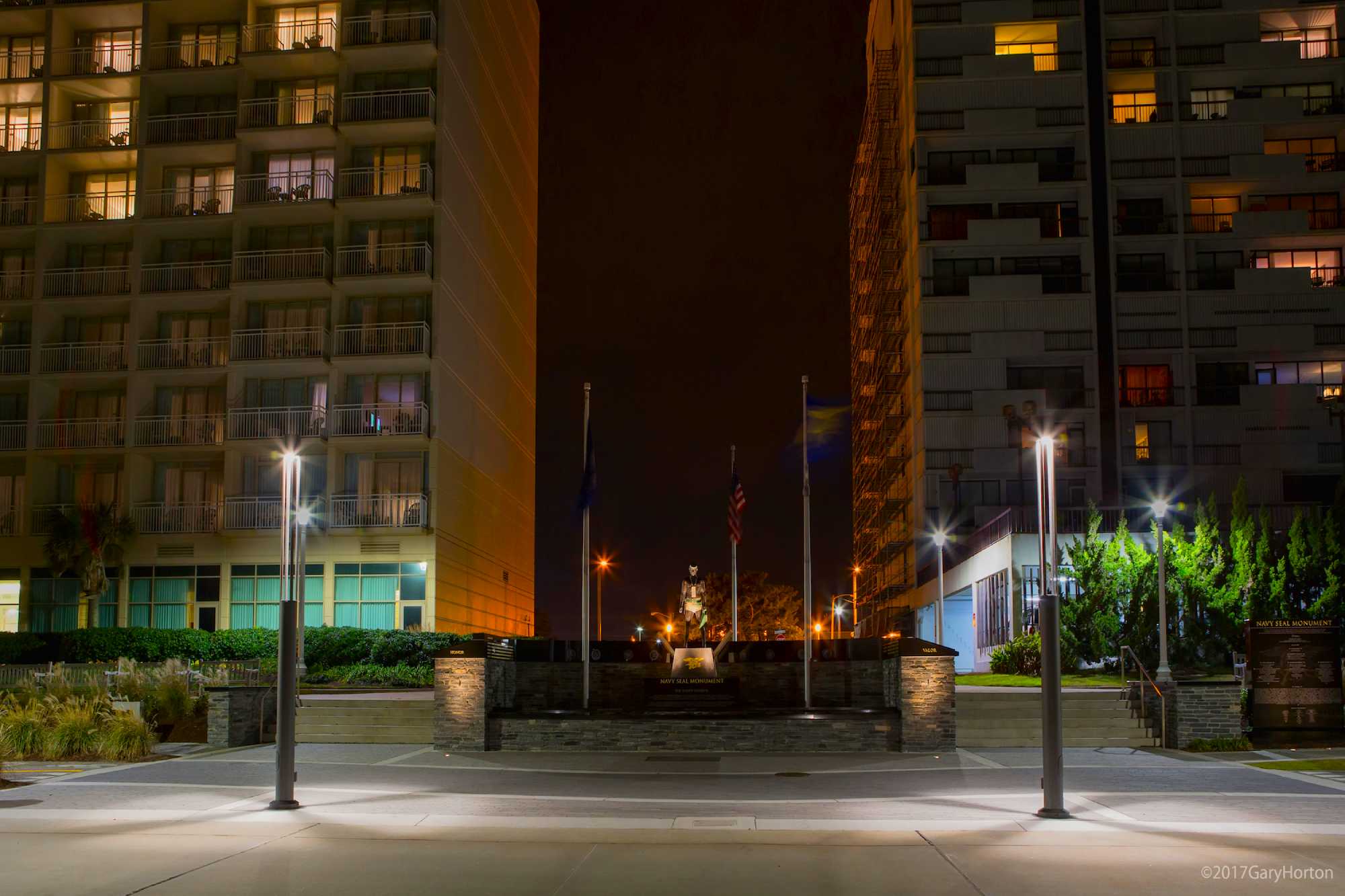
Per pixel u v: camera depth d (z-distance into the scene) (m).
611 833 14.94
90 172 55.53
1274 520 60.88
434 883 11.98
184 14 54.22
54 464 53.03
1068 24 66.56
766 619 99.81
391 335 50.56
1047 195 66.56
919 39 67.19
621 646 31.39
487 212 58.97
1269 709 26.14
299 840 14.49
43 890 11.67
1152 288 64.94
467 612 53.78
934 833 14.87
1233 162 64.31
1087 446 63.69
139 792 18.94
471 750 25.73
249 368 51.00
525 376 67.06
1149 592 37.94
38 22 54.84
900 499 74.06
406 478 50.22
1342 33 66.06
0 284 54.16
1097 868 12.59
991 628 50.50
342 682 40.94
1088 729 26.62
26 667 39.75
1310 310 63.59
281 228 52.91
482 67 58.47
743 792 18.98
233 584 50.31
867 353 87.75
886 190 76.00
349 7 52.38
